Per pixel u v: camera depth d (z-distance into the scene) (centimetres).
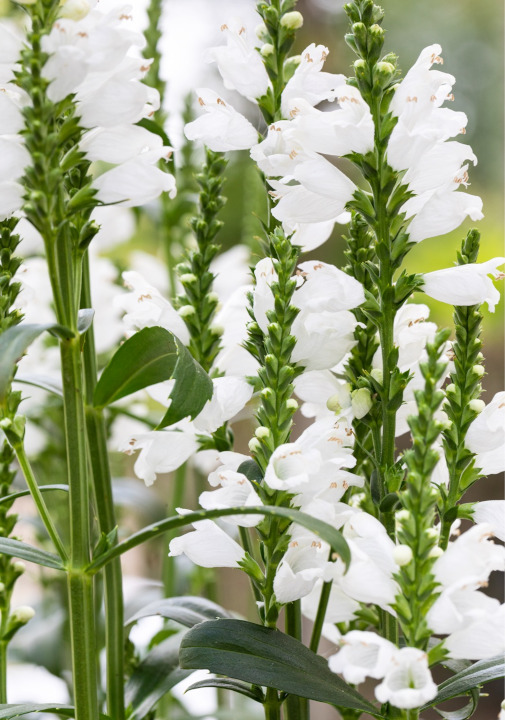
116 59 90
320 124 92
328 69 225
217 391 96
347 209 96
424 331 96
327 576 92
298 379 97
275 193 95
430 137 92
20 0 90
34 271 120
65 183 95
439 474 96
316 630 96
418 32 292
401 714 92
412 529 89
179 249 129
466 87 291
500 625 89
